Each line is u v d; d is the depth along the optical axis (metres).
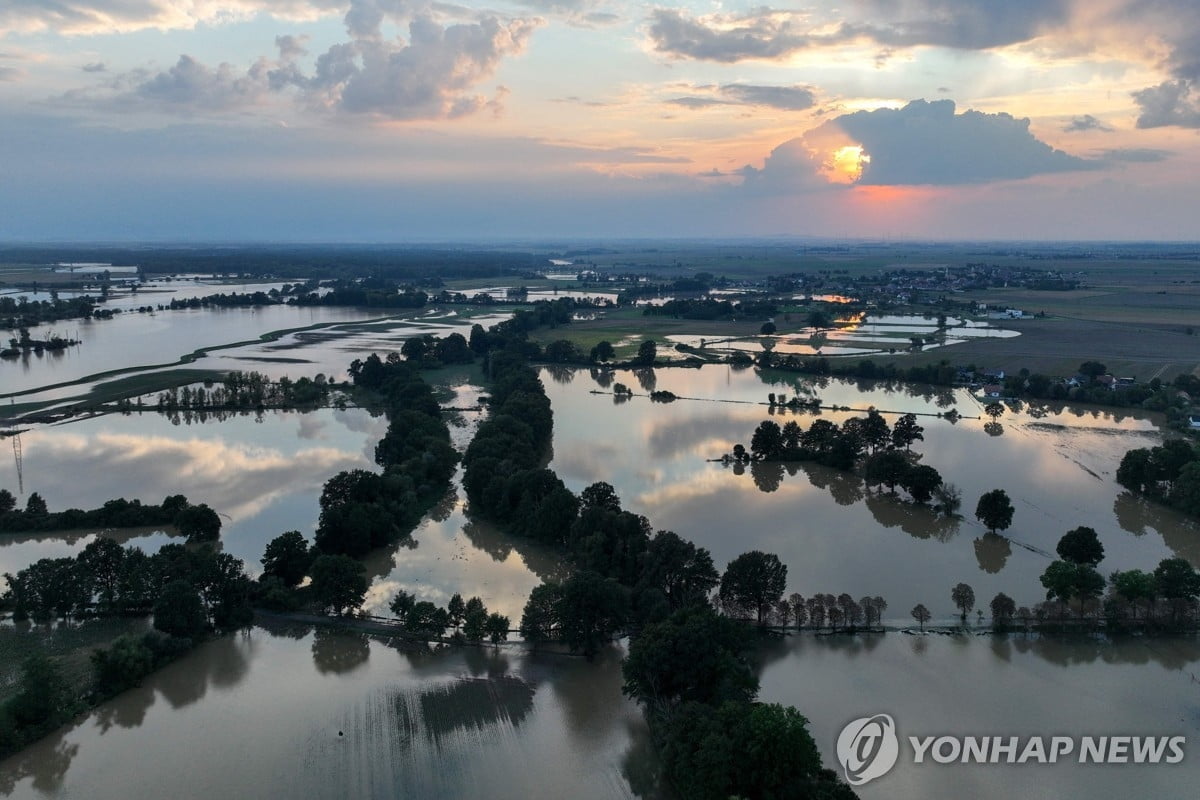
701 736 72.75
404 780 77.19
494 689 92.62
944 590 116.44
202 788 76.38
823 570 123.25
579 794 75.06
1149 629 102.06
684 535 137.62
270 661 99.31
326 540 128.25
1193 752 79.88
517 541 138.38
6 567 126.75
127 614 110.56
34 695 85.00
